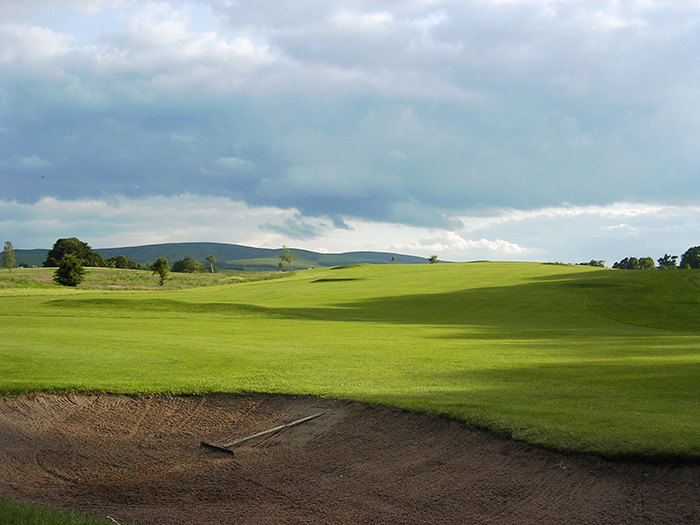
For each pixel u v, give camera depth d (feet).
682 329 126.31
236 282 322.55
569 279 230.89
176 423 41.22
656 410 36.83
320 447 35.47
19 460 35.12
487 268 310.65
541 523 24.72
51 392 44.93
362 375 53.52
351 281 268.00
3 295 174.50
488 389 45.88
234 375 52.85
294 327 112.27
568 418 34.24
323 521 26.50
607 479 26.86
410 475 30.55
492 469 29.66
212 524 26.68
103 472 33.63
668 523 23.43
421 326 121.08
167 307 150.10
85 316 127.54
